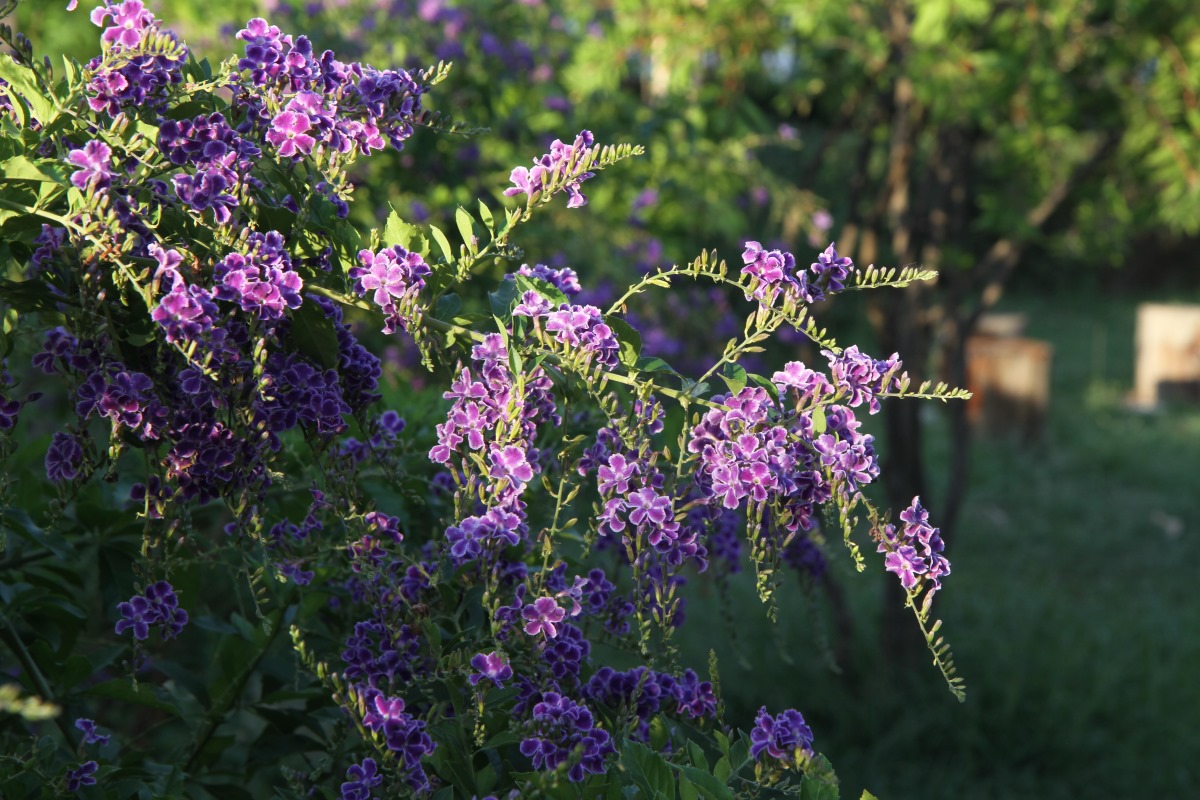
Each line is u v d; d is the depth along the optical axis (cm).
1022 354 598
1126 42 250
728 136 274
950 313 307
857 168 311
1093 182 285
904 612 305
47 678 116
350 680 108
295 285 100
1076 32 250
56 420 185
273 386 103
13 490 118
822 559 130
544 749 102
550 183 106
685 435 104
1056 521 478
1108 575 416
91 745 115
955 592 379
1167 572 420
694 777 102
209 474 103
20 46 103
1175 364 713
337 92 104
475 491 104
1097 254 312
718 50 267
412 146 203
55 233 103
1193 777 269
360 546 105
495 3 247
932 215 304
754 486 102
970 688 298
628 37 264
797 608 337
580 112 256
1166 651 339
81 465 103
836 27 269
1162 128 250
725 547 125
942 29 231
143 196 102
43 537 116
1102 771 269
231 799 120
